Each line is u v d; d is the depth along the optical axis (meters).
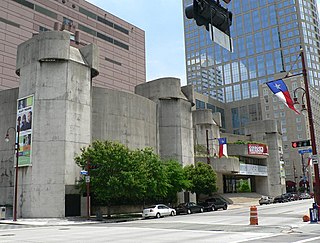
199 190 50.81
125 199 43.81
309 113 23.67
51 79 39.16
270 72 132.38
